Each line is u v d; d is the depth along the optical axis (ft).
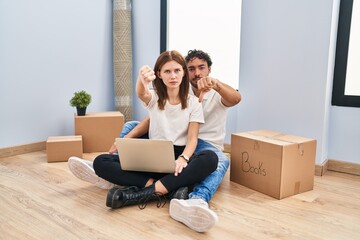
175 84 5.01
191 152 4.93
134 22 9.82
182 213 4.13
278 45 6.84
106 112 8.72
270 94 7.08
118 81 9.42
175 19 9.09
